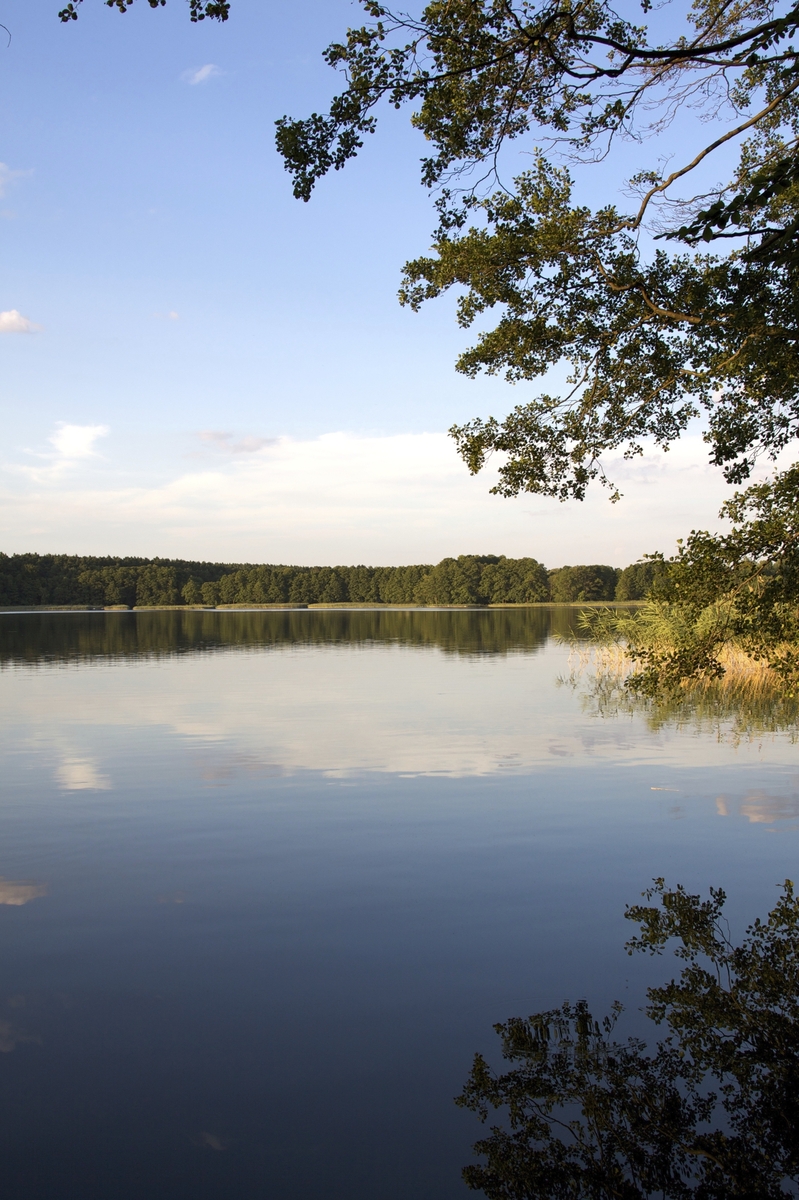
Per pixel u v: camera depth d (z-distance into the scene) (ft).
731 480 31.63
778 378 28.14
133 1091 14.44
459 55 26.12
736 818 31.12
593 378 33.63
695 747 44.78
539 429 34.94
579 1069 15.16
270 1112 13.91
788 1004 17.35
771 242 23.91
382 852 27.40
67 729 51.34
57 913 22.21
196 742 47.06
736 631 27.78
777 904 22.77
